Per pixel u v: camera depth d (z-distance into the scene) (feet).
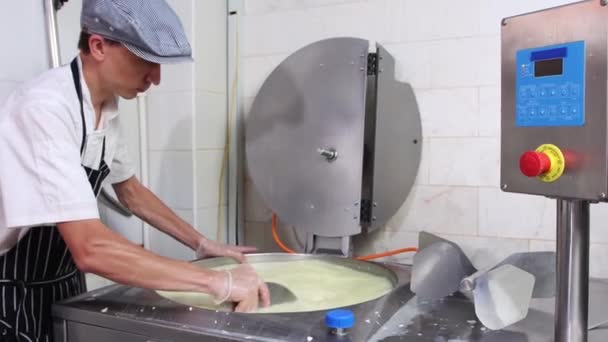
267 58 6.05
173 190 5.81
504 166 2.71
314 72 5.10
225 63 6.16
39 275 3.80
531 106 2.54
